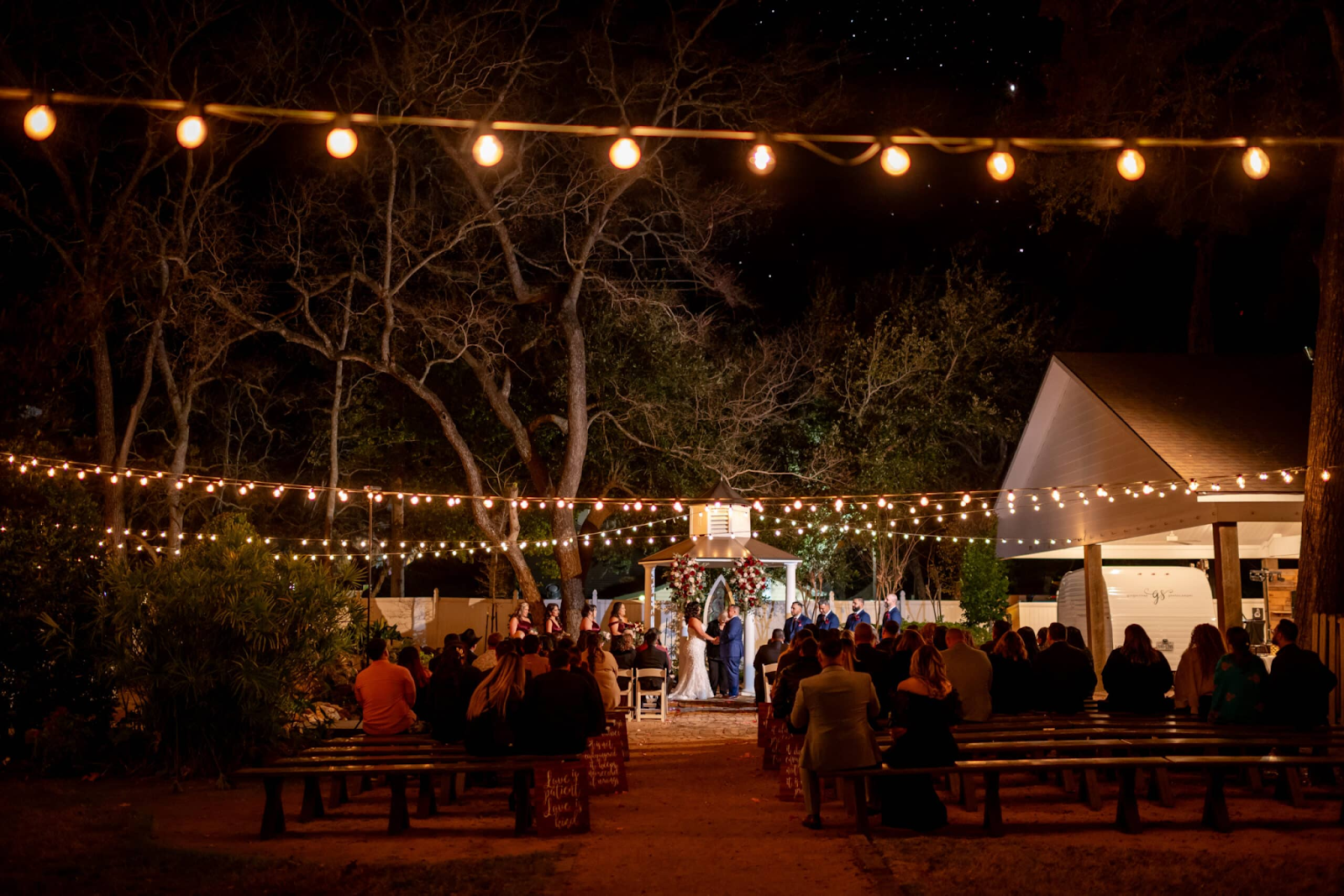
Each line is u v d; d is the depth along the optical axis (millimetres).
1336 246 14664
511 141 27344
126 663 11820
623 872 7602
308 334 34594
